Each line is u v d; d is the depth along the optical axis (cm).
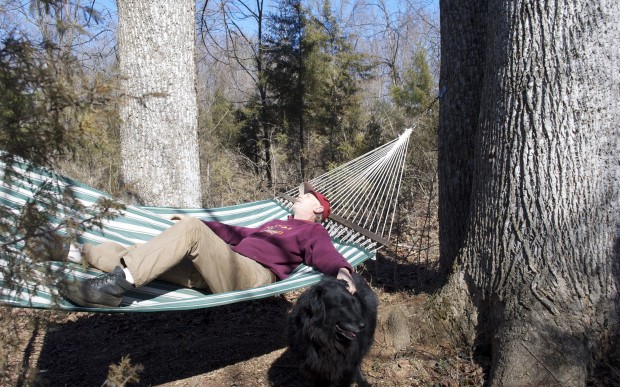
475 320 407
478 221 410
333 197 546
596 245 363
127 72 550
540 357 351
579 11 347
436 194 788
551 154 362
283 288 367
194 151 577
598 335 362
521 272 377
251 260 418
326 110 1209
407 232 743
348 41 1370
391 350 418
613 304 365
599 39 349
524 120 369
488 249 399
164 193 561
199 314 541
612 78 354
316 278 379
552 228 367
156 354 462
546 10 354
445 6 489
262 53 1271
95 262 341
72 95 205
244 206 539
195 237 358
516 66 370
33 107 205
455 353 407
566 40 351
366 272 634
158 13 543
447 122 491
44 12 224
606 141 359
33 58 205
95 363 451
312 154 1211
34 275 224
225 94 1584
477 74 476
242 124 1273
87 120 210
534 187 370
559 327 357
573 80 353
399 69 1825
